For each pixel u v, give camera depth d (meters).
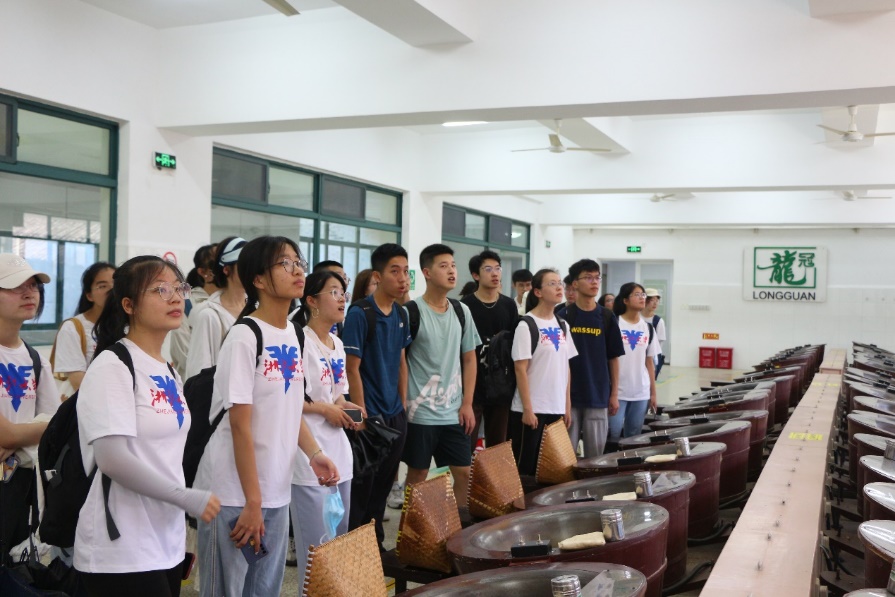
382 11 5.27
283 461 2.56
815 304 16.70
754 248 17.12
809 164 9.46
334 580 1.92
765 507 2.90
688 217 14.02
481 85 5.85
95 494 2.07
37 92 5.50
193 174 6.88
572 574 2.03
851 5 4.99
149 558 2.08
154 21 6.36
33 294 2.77
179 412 2.21
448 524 2.74
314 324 3.28
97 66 5.98
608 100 5.57
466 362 4.29
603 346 5.13
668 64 5.45
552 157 10.44
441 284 4.12
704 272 17.52
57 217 5.85
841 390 7.14
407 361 4.12
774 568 2.22
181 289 2.21
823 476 3.44
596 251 18.20
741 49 5.31
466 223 12.71
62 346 3.62
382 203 10.32
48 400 2.86
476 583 2.03
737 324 17.28
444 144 10.88
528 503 3.12
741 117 9.69
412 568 2.71
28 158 5.59
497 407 4.98
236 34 6.40
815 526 2.65
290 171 8.45
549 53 5.70
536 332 4.59
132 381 2.09
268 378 2.50
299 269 2.56
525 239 15.03
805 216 13.26
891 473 3.03
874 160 9.22
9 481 2.46
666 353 18.06
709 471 3.68
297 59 6.29
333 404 3.14
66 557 2.38
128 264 2.18
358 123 6.39
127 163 6.27
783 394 6.69
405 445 4.12
